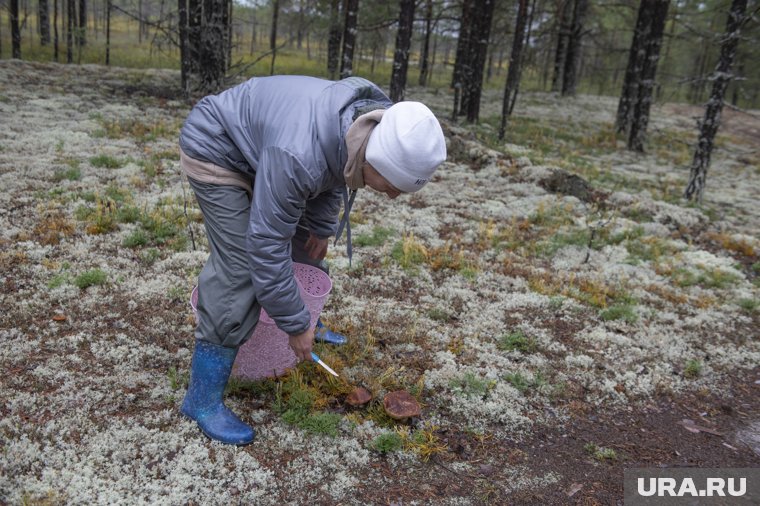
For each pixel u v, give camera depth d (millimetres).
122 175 6738
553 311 4645
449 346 3879
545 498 2654
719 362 4129
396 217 6602
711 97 8609
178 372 3227
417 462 2787
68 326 3588
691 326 4660
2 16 32188
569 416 3334
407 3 10477
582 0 21047
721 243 6918
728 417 3492
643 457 3039
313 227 3168
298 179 2168
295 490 2521
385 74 25266
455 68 20750
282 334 2984
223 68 12500
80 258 4547
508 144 12070
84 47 23312
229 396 3072
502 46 19109
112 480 2439
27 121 8648
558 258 5891
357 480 2613
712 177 11891
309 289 3416
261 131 2299
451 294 4727
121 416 2836
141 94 12594
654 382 3766
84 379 3078
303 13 18719
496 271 5367
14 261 4348
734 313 4980
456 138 9945
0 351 3238
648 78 13641
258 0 20578
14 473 2406
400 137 2078
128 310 3855
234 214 2436
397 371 3490
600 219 6672
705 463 3027
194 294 2992
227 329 2520
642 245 6465
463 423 3135
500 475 2775
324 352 3471
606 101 22078
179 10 12430
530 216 7051
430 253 5512
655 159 13336
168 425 2812
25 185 5973
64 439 2645
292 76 2443
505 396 3406
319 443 2809
